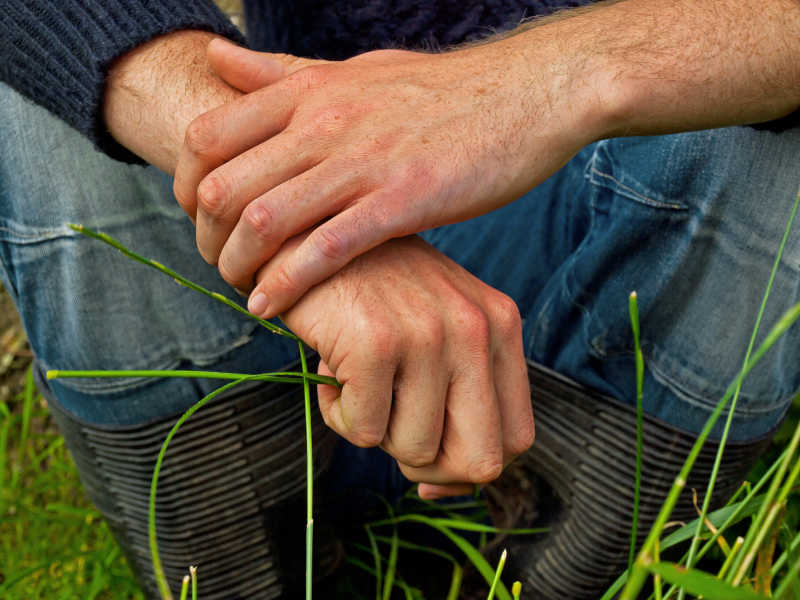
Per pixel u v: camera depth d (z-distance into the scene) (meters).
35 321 0.62
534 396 0.66
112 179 0.58
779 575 0.68
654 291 0.59
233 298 0.61
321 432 0.68
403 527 0.81
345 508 0.80
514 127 0.50
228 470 0.64
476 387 0.50
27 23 0.54
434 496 0.56
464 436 0.51
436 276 0.50
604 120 0.50
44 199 0.58
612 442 0.63
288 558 0.69
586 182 0.63
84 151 0.57
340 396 0.52
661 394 0.62
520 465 0.68
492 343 0.51
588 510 0.65
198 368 0.62
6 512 0.83
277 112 0.50
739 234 0.56
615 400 0.63
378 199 0.48
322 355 0.50
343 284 0.49
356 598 0.78
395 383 0.50
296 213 0.48
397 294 0.49
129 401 0.62
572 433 0.65
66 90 0.54
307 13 0.68
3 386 0.97
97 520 0.86
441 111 0.49
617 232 0.59
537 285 0.70
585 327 0.63
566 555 0.67
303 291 0.49
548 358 0.67
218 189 0.49
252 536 0.67
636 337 0.42
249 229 0.49
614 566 0.66
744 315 0.58
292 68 0.54
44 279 0.59
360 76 0.51
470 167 0.49
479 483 0.51
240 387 0.63
